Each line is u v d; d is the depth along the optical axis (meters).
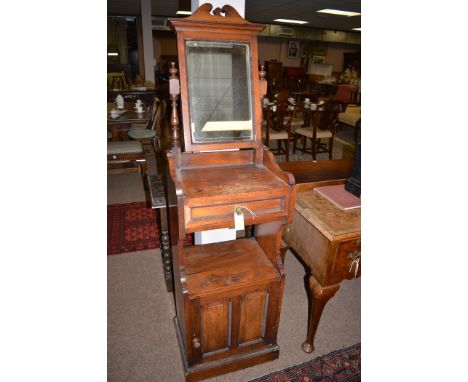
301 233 1.58
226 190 1.18
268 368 1.59
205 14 1.27
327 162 2.18
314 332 1.63
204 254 1.56
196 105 1.34
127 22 8.76
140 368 1.59
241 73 1.37
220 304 1.38
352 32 10.88
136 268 2.36
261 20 9.12
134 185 3.88
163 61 9.86
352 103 6.57
